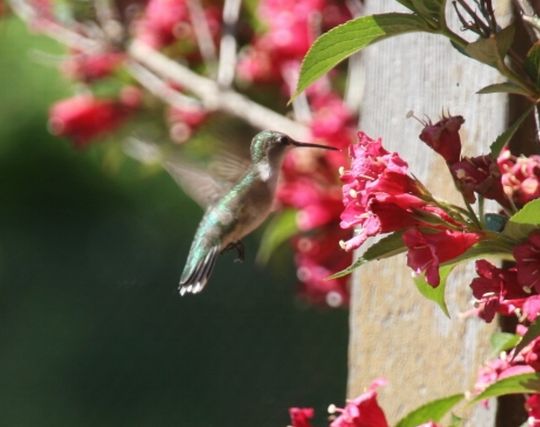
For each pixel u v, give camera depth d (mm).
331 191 9734
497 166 5238
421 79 6699
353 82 10078
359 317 6957
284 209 9969
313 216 9719
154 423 16281
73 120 11969
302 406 15555
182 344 16219
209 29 11469
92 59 11797
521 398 6195
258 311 15984
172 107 11234
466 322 6418
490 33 5367
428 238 5027
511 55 5449
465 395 5656
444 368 6512
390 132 6863
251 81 10844
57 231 16547
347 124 9867
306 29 10500
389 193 5098
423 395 6602
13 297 16719
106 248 16453
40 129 16188
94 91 11969
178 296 16250
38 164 16328
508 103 6211
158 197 16375
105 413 16500
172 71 11328
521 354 5281
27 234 16516
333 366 15570
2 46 15906
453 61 6520
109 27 11703
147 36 11625
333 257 9922
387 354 6801
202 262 8156
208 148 10867
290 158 9852
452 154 5277
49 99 16062
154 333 16375
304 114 10305
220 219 8258
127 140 11977
